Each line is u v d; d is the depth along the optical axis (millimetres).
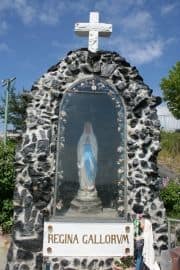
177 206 16422
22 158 10398
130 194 10648
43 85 10750
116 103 10961
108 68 10922
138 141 10836
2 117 34438
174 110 45375
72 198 10555
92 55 10883
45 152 10430
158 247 10422
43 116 10609
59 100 10758
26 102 10766
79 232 10234
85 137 10875
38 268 10008
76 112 10875
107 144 10898
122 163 10789
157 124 10961
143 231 9906
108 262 10203
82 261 10133
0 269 11484
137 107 10906
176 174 27859
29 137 10484
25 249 10039
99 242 10258
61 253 10109
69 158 10688
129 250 10305
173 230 11414
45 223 10156
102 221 10359
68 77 10867
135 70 11055
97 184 10758
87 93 10922
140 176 10695
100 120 10953
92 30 11195
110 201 10711
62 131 10719
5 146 16438
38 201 10234
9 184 15352
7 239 14484
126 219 10492
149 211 10594
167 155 34219
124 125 10867
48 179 10344
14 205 10219
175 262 8531
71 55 10922
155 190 10758
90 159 10828
